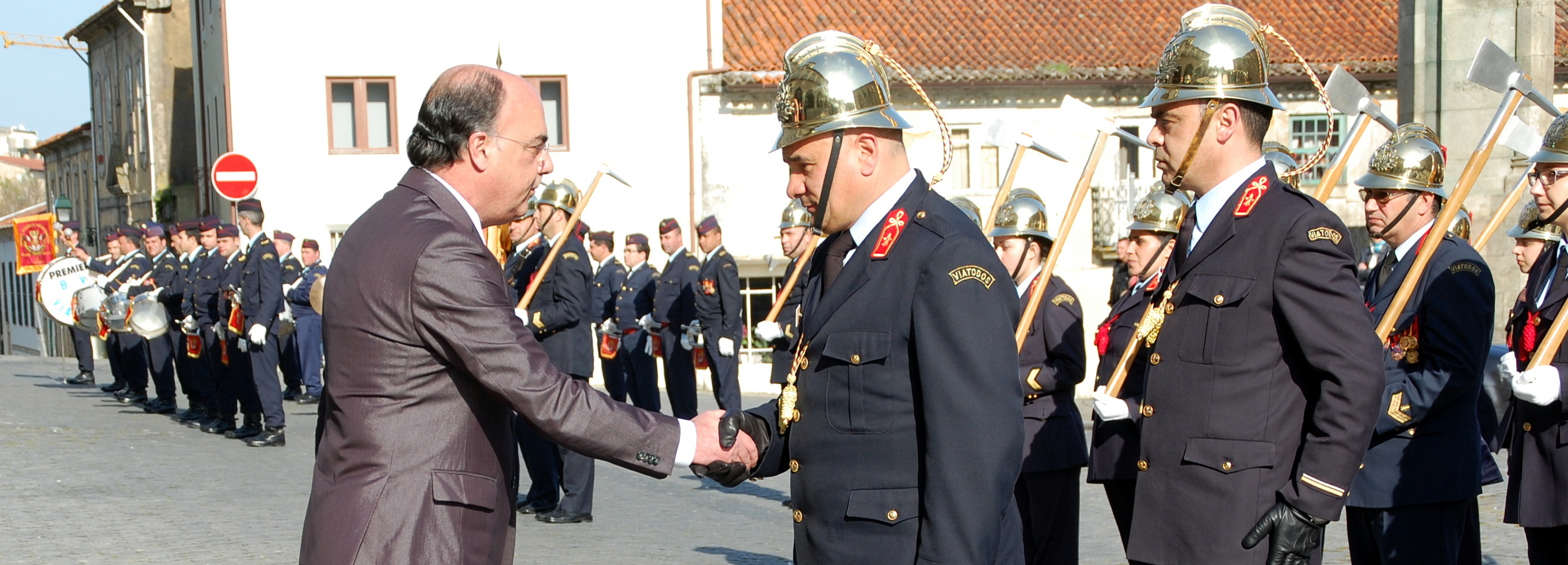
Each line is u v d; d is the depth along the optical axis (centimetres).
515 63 2042
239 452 1134
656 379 1284
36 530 773
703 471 334
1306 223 351
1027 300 591
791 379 333
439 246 309
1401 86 1334
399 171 2038
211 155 2408
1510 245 1300
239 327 1175
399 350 308
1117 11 2214
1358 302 347
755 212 2091
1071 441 561
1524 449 470
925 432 306
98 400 1608
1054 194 2027
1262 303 357
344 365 313
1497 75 480
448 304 306
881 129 323
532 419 312
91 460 1080
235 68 1994
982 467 296
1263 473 355
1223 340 362
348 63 2022
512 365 309
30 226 2627
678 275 1236
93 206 3850
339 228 2030
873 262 318
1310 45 2175
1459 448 456
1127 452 511
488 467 320
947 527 296
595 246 1355
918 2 2216
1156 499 373
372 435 309
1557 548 473
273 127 2008
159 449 1152
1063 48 2131
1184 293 374
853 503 314
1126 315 551
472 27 2042
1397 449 453
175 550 717
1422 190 481
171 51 2991
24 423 1346
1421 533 453
